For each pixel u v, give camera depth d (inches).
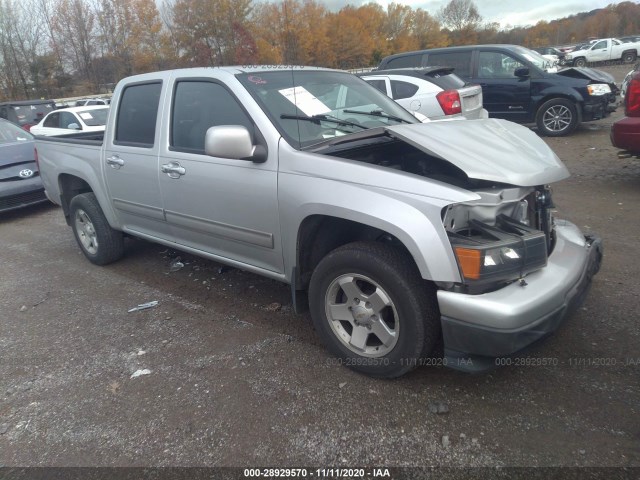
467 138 119.8
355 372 119.3
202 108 143.8
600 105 391.9
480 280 95.8
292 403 109.9
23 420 110.6
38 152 217.2
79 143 192.4
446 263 97.1
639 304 140.1
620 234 192.1
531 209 114.6
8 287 187.5
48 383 123.8
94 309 163.0
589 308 140.1
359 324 114.8
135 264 202.1
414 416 103.6
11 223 290.8
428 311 104.6
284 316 150.3
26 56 1395.2
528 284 100.0
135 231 180.2
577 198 240.8
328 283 116.5
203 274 187.2
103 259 198.8
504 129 131.8
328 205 111.0
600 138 385.4
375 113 150.9
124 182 170.4
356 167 110.4
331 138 129.3
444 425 100.6
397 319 106.5
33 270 204.7
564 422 99.2
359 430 100.7
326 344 123.3
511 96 410.0
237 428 103.4
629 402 103.3
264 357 128.3
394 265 104.2
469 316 95.6
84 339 143.9
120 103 173.0
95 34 1537.9
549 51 1413.6
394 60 450.6
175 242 164.6
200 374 122.6
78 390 120.0
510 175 104.0
